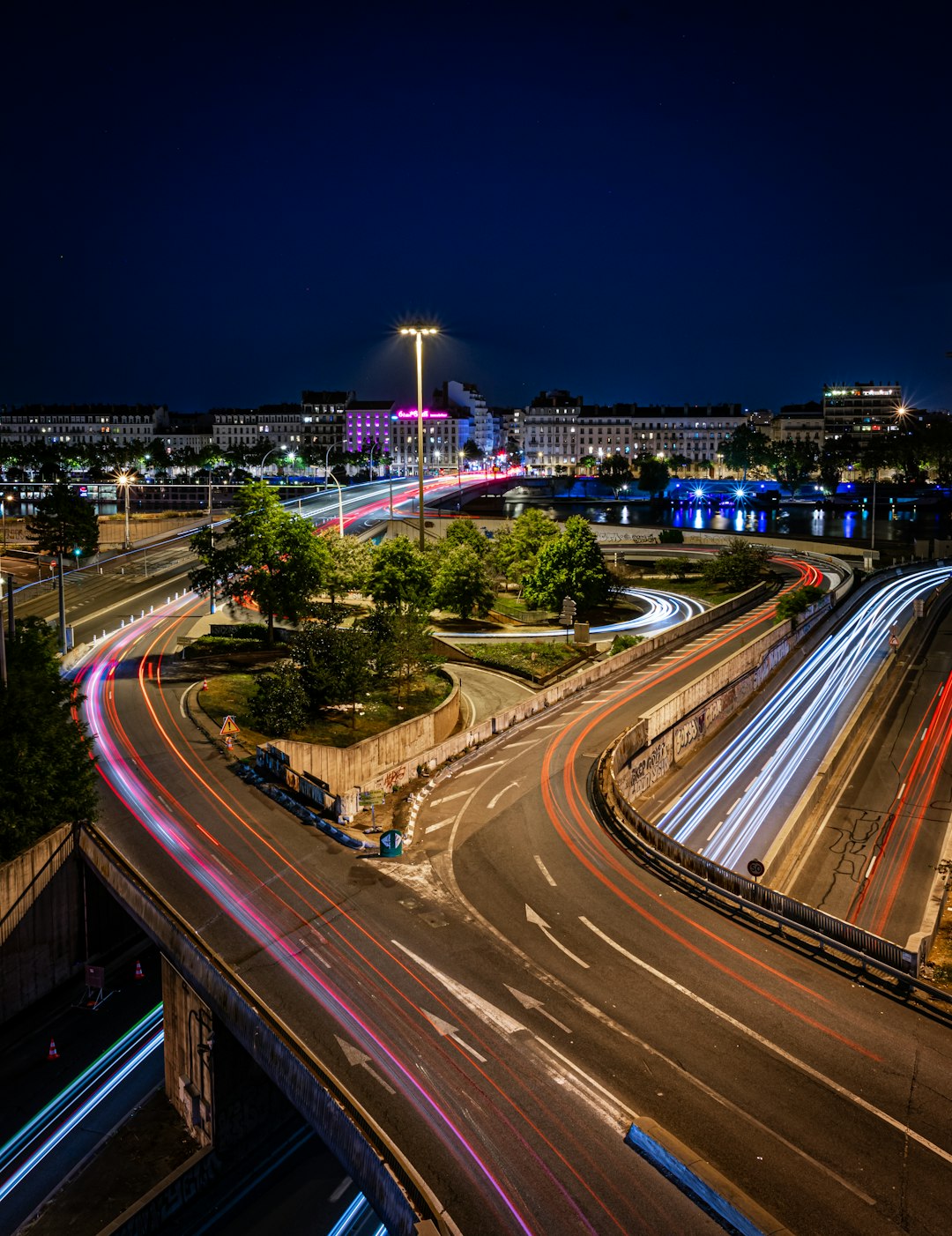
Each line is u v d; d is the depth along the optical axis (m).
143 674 62.00
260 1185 26.70
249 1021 23.36
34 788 32.88
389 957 27.23
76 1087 29.56
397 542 79.38
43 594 96.75
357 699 57.44
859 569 120.88
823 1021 24.12
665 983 25.91
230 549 68.50
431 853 34.97
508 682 68.00
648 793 51.53
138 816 37.84
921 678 74.00
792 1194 18.48
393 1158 18.66
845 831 49.56
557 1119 20.62
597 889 31.83
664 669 68.50
